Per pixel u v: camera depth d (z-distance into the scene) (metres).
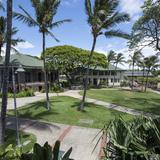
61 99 32.34
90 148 13.81
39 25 22.75
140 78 95.25
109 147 4.11
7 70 12.73
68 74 56.06
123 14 21.66
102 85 72.94
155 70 71.94
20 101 30.27
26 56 45.91
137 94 52.38
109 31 22.25
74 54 52.41
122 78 91.06
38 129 17.50
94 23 22.28
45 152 4.15
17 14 20.83
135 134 4.03
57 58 51.56
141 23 26.27
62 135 16.44
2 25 28.80
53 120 20.41
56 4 22.22
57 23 22.88
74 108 25.17
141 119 4.47
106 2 21.52
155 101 39.50
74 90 50.41
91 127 18.78
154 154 3.77
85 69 57.16
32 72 42.88
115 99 37.41
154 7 23.84
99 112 24.45
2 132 12.73
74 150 13.57
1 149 6.03
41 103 27.56
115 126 4.09
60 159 4.46
